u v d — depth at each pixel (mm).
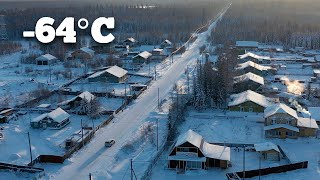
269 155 54812
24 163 53594
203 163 52031
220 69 78812
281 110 63312
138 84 93938
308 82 91125
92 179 49531
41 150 58188
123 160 55156
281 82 95688
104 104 79875
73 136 62469
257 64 106562
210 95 77562
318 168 52000
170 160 52406
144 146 59688
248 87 85312
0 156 55250
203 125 68750
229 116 72125
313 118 66875
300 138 62781
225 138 62969
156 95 86250
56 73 107562
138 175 50531
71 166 53125
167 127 66750
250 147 58312
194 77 88062
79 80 100250
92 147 59188
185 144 52625
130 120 70750
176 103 75688
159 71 111312
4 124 67125
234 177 48781
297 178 49219
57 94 86438
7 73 109250
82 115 73438
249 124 69188
